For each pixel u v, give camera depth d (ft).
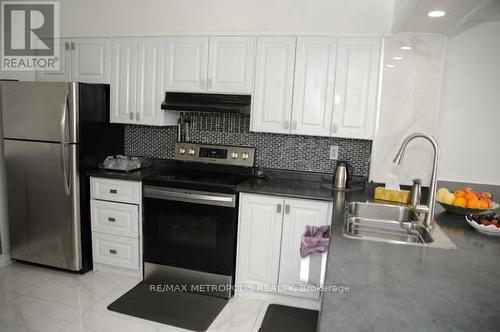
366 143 9.61
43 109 9.27
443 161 9.10
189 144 10.52
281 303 8.89
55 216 9.68
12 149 9.73
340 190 8.90
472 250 5.04
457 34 8.66
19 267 10.30
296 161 10.11
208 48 9.52
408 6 6.76
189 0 9.96
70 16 10.86
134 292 9.09
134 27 10.46
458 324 3.14
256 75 9.27
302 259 6.05
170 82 9.91
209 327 7.80
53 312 8.09
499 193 8.80
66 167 9.32
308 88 9.01
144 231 9.54
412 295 3.64
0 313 7.97
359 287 3.78
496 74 8.63
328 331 2.95
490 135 8.82
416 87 8.49
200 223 8.93
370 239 5.37
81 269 9.89
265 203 8.56
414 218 7.00
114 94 10.39
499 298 3.64
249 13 9.59
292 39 8.96
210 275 9.05
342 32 8.79
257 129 9.46
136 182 9.40
